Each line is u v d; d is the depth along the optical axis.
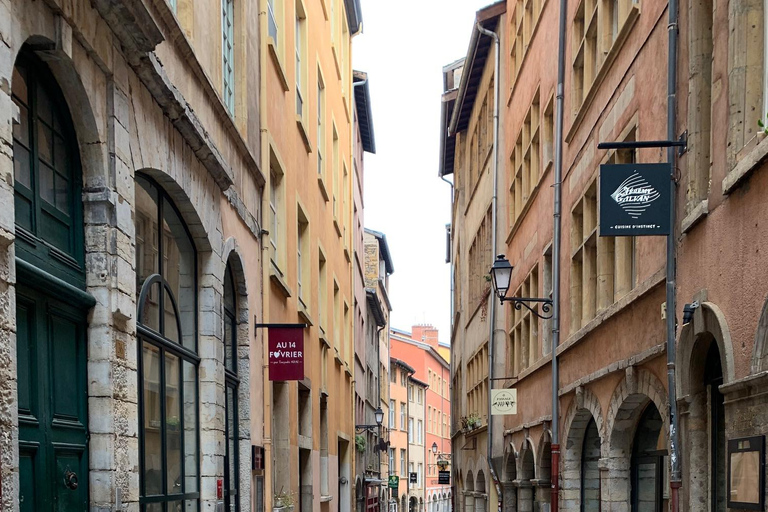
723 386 6.85
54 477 5.88
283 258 15.19
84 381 6.46
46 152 6.10
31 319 5.66
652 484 10.70
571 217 14.05
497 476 22.20
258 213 13.41
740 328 6.71
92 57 6.45
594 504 13.84
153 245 8.62
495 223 23.28
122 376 6.82
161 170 8.16
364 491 35.44
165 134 8.33
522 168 19.92
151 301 8.50
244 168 12.36
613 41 12.20
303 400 17.91
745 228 6.64
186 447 9.66
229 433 11.53
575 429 14.15
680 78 8.59
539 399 17.14
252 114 13.03
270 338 12.88
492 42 25.09
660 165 8.50
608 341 11.60
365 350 39.88
